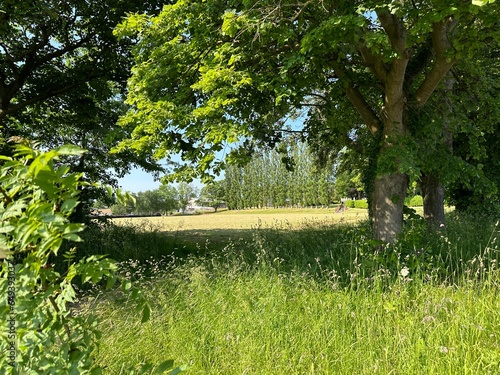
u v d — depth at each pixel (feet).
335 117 31.60
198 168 23.22
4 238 4.35
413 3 19.04
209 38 23.39
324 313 14.08
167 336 13.91
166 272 22.88
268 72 23.06
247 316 14.71
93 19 34.73
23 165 4.45
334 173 53.98
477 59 30.73
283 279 18.08
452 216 42.29
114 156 43.06
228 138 20.36
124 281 5.37
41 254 4.55
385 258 19.95
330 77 27.78
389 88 23.53
